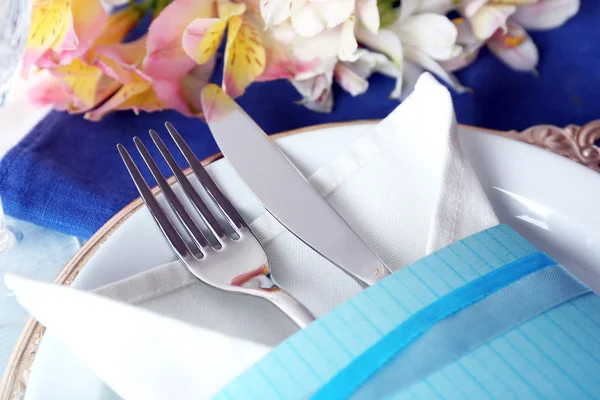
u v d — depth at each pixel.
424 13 0.64
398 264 0.39
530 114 0.64
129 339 0.29
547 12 0.69
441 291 0.30
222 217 0.41
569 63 0.68
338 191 0.42
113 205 0.52
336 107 0.64
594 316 0.30
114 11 0.59
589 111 0.64
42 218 0.51
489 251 0.32
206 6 0.59
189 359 0.29
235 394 0.27
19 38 0.49
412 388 0.27
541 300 0.30
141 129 0.60
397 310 0.30
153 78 0.60
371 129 0.43
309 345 0.28
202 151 0.59
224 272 0.37
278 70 0.61
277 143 0.45
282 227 0.40
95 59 0.59
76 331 0.30
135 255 0.38
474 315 0.30
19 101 0.60
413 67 0.66
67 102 0.60
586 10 0.70
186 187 0.42
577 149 0.53
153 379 0.29
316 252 0.39
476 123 0.63
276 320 0.35
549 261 0.32
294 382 0.27
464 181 0.38
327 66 0.62
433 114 0.40
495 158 0.43
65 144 0.57
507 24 0.69
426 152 0.41
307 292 0.38
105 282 0.37
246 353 0.29
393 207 0.41
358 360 0.28
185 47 0.59
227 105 0.46
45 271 0.48
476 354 0.28
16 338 0.42
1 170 0.54
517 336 0.29
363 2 0.60
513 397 0.27
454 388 0.27
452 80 0.66
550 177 0.42
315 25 0.59
